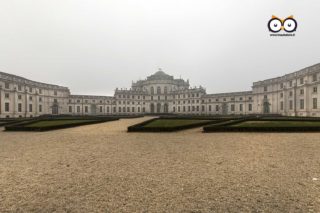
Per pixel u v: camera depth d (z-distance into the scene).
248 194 6.61
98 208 5.80
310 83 59.28
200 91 113.38
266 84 82.25
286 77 71.75
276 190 6.89
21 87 77.06
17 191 7.03
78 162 10.67
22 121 37.09
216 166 9.67
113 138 19.08
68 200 6.32
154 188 7.17
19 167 9.88
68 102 108.06
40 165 10.20
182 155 11.93
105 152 13.03
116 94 120.38
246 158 11.09
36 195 6.70
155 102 127.38
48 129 26.59
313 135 18.98
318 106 56.03
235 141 16.36
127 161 10.74
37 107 87.50
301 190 6.86
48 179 8.17
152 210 5.67
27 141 17.88
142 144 15.62
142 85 138.12
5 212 5.64
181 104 121.31
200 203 6.04
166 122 31.48
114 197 6.50
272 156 11.46
